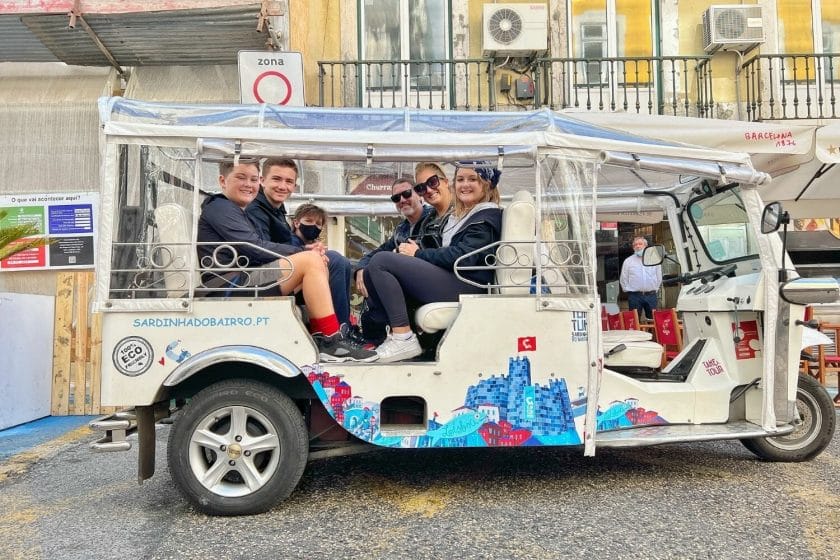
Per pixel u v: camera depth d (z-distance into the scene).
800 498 3.50
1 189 7.21
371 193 5.40
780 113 9.11
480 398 3.42
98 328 6.35
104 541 3.03
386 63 8.76
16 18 6.30
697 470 4.06
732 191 4.29
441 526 3.15
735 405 4.09
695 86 9.23
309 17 8.71
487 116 3.86
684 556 2.78
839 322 6.71
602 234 9.30
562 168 3.58
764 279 3.93
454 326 3.44
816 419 4.21
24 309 5.90
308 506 3.46
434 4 9.27
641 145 3.70
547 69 9.03
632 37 9.38
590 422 3.48
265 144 3.38
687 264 4.95
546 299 3.46
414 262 3.65
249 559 2.79
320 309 3.49
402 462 4.31
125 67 7.56
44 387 6.21
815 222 9.09
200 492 3.27
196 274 3.42
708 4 9.41
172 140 3.34
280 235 4.31
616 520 3.20
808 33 9.35
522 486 3.77
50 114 7.30
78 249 7.18
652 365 4.07
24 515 3.44
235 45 6.97
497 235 3.76
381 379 3.38
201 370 3.47
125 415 3.50
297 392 3.52
